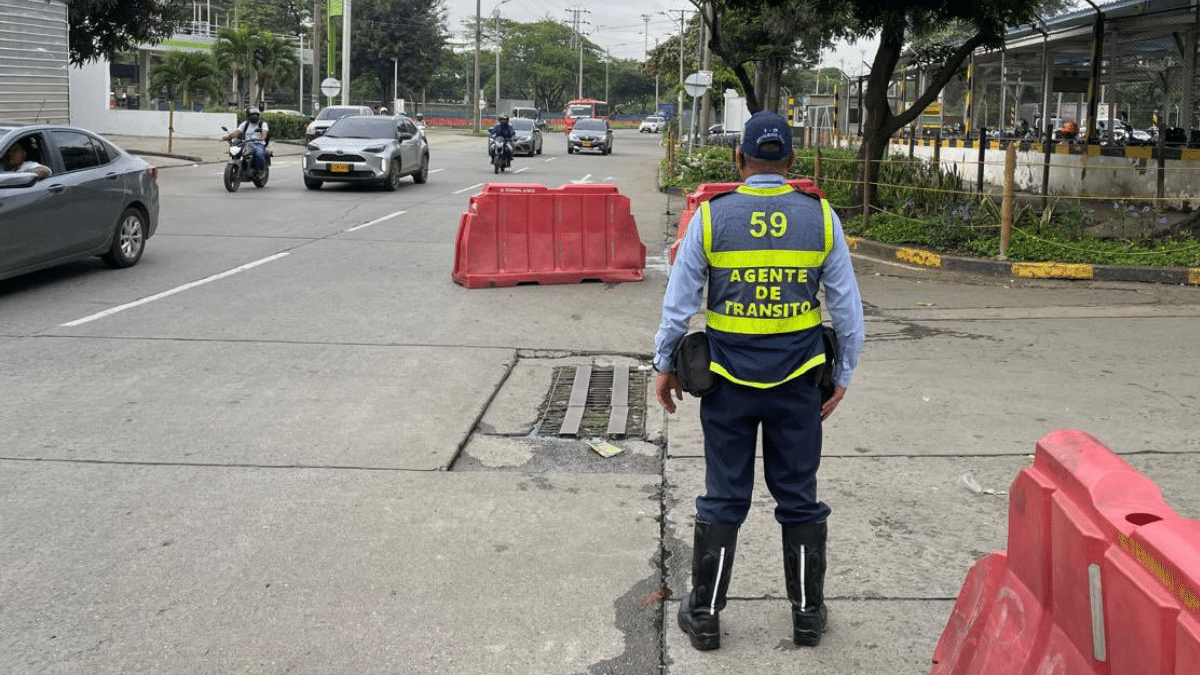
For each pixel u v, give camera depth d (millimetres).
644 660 3736
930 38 23469
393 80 90312
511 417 6703
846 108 38719
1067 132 24219
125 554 4559
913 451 5961
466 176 27938
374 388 7211
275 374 7535
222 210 18125
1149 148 19500
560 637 3889
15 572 4375
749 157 3686
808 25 21844
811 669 3666
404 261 12836
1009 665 2543
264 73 54594
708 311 3723
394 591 4238
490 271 11094
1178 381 7418
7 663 3662
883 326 9500
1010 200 12641
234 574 4375
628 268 11523
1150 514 2139
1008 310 10242
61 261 10922
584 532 4855
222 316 9484
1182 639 1833
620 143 63125
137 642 3816
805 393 3656
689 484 5469
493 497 5293
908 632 3924
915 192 16250
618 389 7328
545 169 32219
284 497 5234
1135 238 13422
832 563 4520
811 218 3615
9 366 7648
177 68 47000
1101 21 20188
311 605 4109
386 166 22391
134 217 12148
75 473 5531
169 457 5793
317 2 54906
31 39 24438
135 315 9461
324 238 14844
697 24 57406
